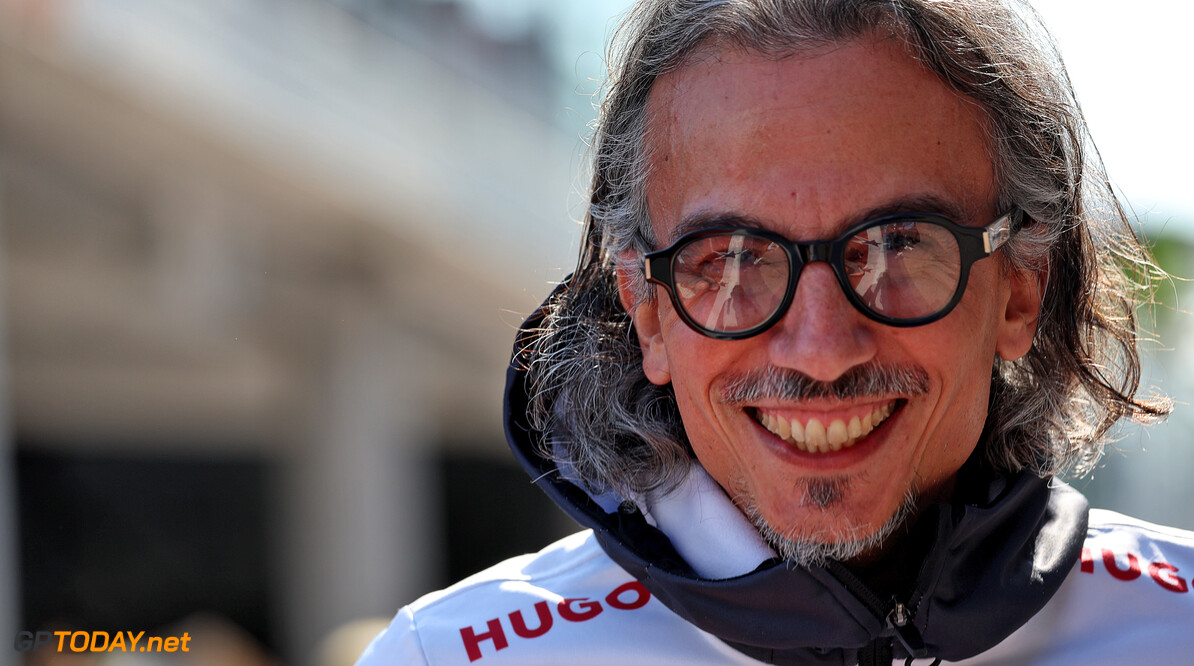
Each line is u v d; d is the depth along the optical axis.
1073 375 1.66
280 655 6.54
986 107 1.43
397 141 5.30
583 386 1.68
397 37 5.65
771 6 1.38
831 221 1.33
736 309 1.38
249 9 5.11
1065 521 1.56
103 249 5.30
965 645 1.43
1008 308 1.55
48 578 6.19
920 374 1.37
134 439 6.29
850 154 1.33
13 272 5.23
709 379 1.42
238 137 4.84
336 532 6.04
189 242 5.18
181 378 5.85
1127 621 1.54
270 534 6.66
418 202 5.25
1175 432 6.09
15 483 5.54
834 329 1.32
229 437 6.27
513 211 5.59
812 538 1.39
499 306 5.63
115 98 4.69
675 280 1.42
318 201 5.14
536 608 1.59
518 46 6.02
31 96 4.68
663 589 1.50
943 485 1.53
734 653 1.51
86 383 5.75
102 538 6.39
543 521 7.57
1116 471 6.34
